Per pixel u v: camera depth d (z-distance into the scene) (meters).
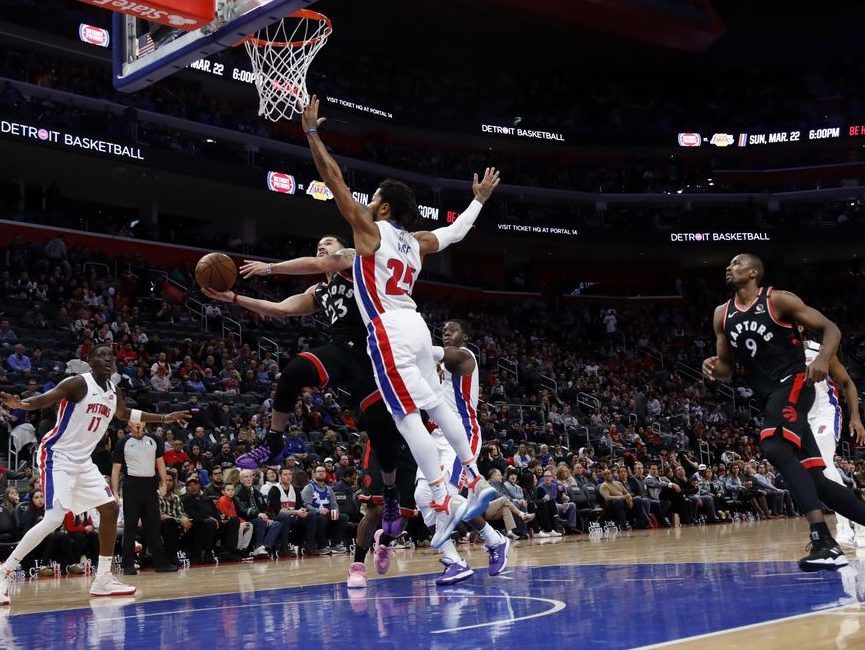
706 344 29.48
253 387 16.50
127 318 17.38
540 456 16.45
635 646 2.81
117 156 20.14
